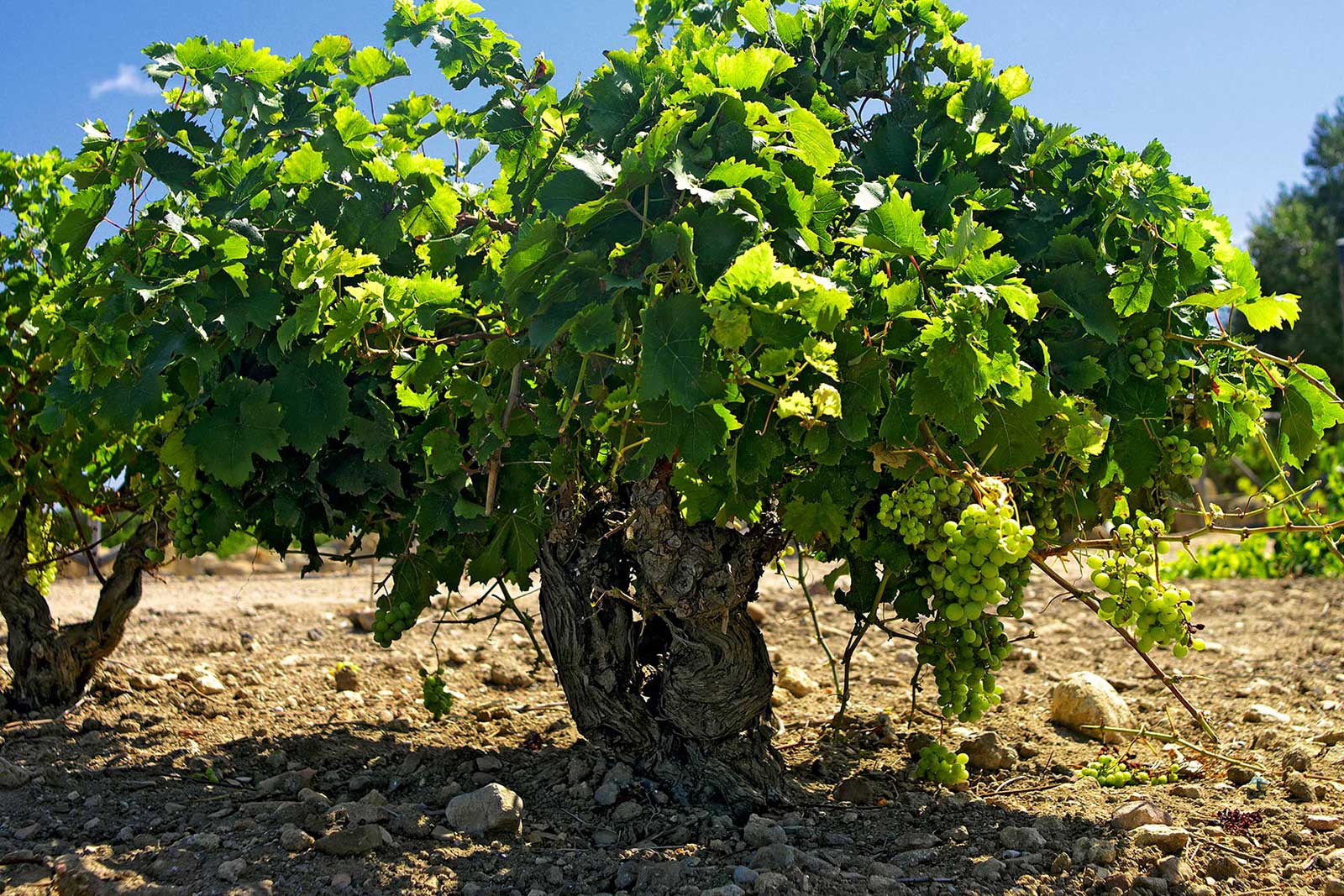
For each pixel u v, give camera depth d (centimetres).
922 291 306
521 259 290
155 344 350
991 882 333
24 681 516
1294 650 686
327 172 373
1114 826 376
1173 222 354
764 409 317
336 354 365
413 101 417
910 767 458
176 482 445
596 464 389
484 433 358
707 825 380
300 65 403
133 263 345
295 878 324
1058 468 374
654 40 375
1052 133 372
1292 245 3008
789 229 305
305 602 877
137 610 826
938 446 328
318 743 486
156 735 488
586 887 328
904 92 391
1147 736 468
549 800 406
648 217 296
